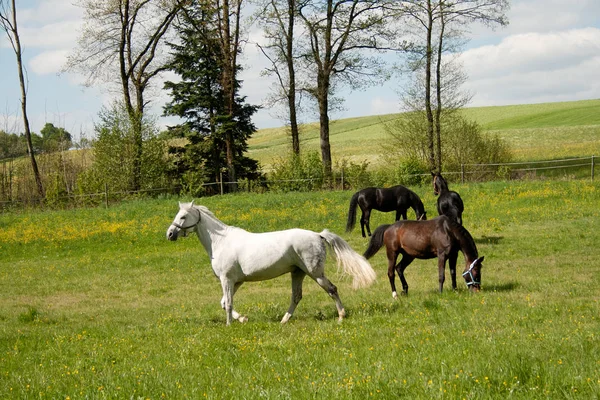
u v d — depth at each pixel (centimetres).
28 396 655
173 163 3994
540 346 714
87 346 947
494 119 10019
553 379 573
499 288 1256
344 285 1547
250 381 652
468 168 3806
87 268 2036
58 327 1205
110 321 1251
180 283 1720
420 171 3550
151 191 3616
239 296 1479
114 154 3681
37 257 2319
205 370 732
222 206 2961
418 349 755
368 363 693
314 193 3177
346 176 3541
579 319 895
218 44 3872
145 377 693
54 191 3478
